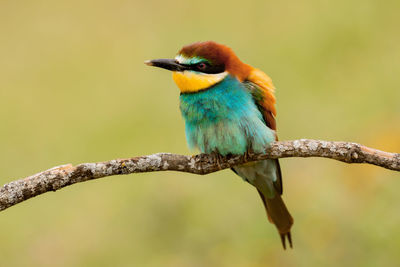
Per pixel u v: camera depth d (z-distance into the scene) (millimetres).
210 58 8422
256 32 15047
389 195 9539
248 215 10375
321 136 12328
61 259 11016
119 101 14375
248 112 8359
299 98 13195
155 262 10242
